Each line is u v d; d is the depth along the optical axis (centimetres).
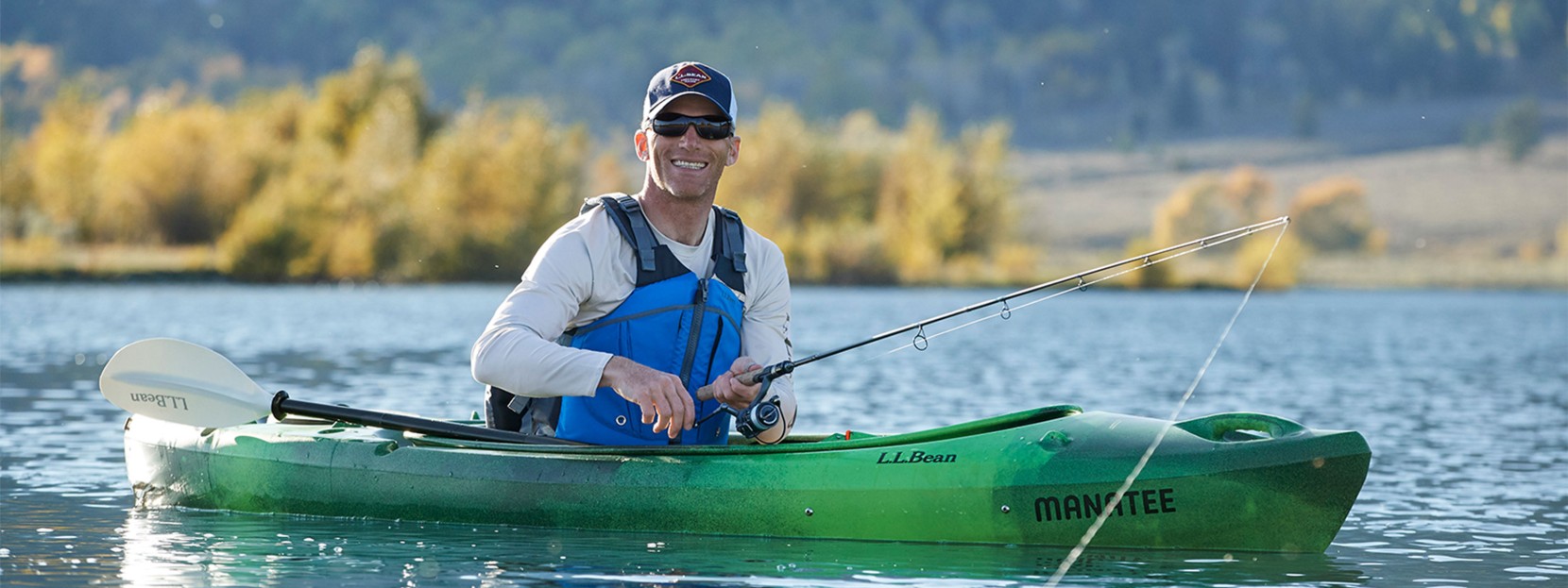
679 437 1116
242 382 1204
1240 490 988
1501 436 2005
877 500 1054
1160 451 1012
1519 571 1023
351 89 12719
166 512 1226
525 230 10762
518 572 968
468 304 7031
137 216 10962
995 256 12544
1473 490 1451
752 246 1105
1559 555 1084
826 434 1180
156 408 1231
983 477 1035
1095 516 1014
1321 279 17475
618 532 1095
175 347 1216
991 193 12569
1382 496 1406
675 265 1068
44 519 1190
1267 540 1005
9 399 2352
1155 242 19150
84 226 11050
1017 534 1030
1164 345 4612
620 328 1058
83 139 11575
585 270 1045
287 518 1184
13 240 11244
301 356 3578
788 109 12631
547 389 1010
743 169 12469
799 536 1070
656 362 1063
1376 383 3089
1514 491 1445
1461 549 1107
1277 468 981
